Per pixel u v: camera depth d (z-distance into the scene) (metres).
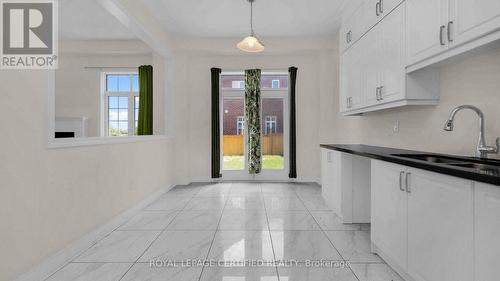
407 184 1.85
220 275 2.09
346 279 2.03
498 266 1.16
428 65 2.07
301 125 5.92
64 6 4.25
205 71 5.93
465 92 2.11
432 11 1.93
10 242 1.80
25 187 1.92
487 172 1.26
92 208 2.76
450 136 2.27
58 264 2.23
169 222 3.36
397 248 2.00
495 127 1.87
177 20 4.63
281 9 4.25
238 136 6.06
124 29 5.18
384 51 2.67
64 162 2.34
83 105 6.17
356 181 3.29
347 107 3.74
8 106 1.80
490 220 1.20
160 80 5.69
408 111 2.90
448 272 1.46
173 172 5.58
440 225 1.52
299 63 5.91
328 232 2.99
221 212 3.77
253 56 5.91
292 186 5.50
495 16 1.43
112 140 3.18
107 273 2.12
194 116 5.93
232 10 4.27
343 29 3.90
